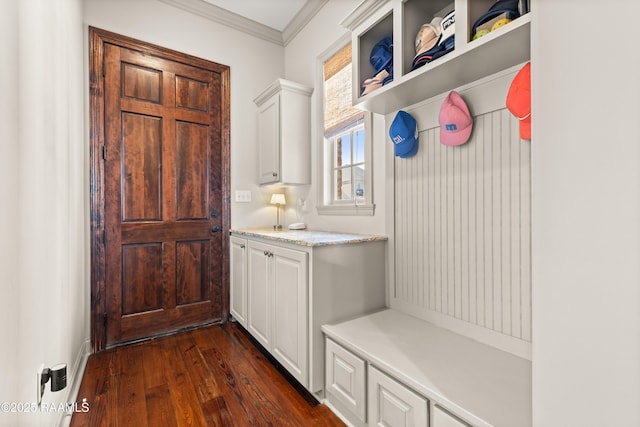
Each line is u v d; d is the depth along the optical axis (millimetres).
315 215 2627
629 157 404
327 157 2557
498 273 1326
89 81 2111
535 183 508
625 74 407
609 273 422
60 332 1363
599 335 430
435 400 1003
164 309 2426
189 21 2580
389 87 1478
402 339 1430
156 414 1457
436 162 1594
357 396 1347
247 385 1711
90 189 2105
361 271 1787
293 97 2588
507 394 999
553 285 479
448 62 1211
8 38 787
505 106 1282
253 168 2920
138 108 2324
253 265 2258
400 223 1817
